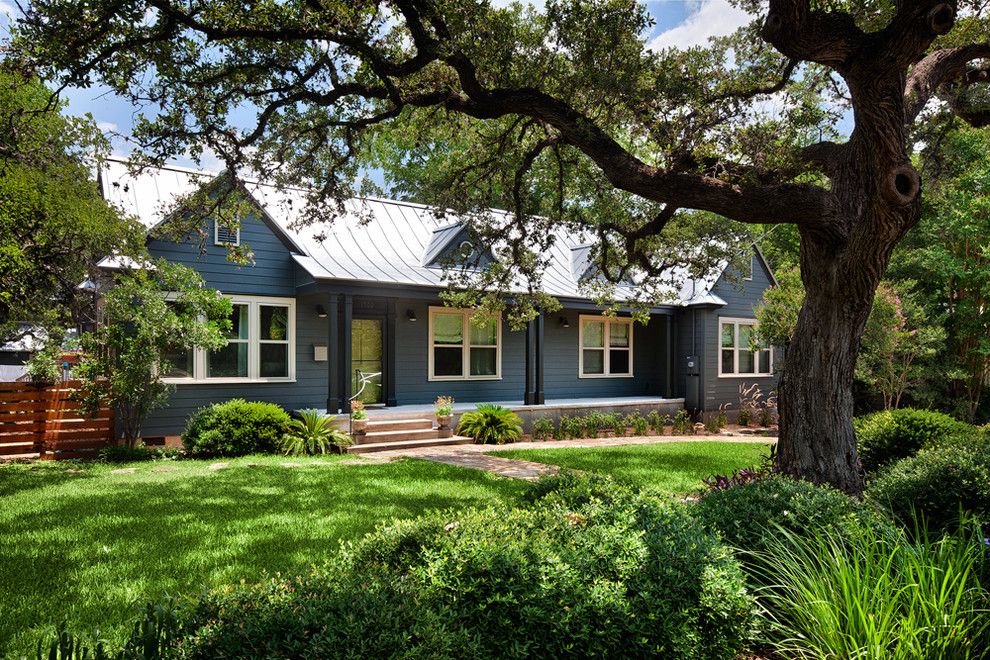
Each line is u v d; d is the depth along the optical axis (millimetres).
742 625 3082
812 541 3713
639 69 7387
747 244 11695
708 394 18750
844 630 3025
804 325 6812
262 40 7262
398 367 15461
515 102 7207
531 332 16094
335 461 10984
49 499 7445
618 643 2762
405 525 3537
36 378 12469
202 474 9406
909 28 4770
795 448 6738
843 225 6473
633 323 19891
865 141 5527
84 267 12008
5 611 3979
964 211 15367
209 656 2162
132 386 10945
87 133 11328
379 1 6816
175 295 12297
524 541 3137
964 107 9305
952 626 2871
